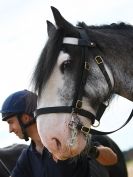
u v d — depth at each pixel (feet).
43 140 12.32
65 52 12.67
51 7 12.78
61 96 12.40
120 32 13.96
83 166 13.42
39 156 13.42
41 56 12.78
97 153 13.88
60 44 12.76
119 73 13.30
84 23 13.64
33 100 13.56
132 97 13.62
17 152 16.07
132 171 37.45
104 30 13.98
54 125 12.27
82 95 12.57
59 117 12.31
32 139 13.66
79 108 12.48
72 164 13.15
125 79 13.35
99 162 14.78
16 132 13.96
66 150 12.26
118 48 13.42
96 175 14.49
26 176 13.51
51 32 13.07
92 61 12.92
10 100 13.98
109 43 13.39
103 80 12.85
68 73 12.52
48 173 13.20
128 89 13.44
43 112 12.37
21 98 13.87
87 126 12.65
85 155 13.46
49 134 12.24
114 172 16.93
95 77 12.80
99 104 12.95
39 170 13.34
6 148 16.31
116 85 13.35
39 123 12.42
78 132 12.50
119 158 17.15
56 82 12.45
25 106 13.76
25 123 13.64
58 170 13.10
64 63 12.55
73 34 12.98
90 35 13.28
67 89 12.43
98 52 13.08
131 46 13.60
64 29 12.92
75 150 12.32
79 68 12.64
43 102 12.42
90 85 12.72
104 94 12.85
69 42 12.84
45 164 13.28
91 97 12.70
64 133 12.26
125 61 13.39
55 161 13.10
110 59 13.25
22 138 13.99
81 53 12.80
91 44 12.94
